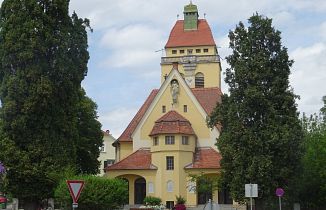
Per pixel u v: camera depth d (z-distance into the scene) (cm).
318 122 6675
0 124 5369
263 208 5000
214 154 6838
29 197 5353
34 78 5312
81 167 6706
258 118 5081
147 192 6738
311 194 5891
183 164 6706
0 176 5084
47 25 5481
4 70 5456
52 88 5362
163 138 6781
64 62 5488
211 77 9575
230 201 6562
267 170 4850
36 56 5394
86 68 5756
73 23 5734
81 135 6675
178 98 7175
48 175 5188
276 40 5184
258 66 5056
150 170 6775
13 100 5291
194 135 6906
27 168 5253
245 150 4941
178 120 6869
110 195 4381
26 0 5472
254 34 5178
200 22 10369
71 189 2273
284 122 5044
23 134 5322
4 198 6838
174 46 10062
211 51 10000
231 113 5056
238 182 4962
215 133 6988
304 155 5412
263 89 5056
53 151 5384
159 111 7225
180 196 6431
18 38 5372
